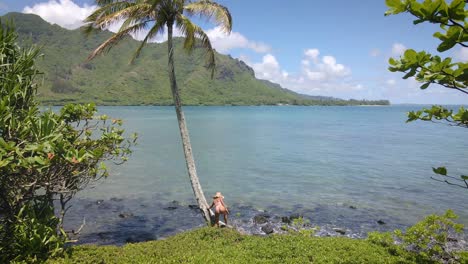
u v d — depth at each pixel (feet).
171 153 141.18
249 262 34.63
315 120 401.70
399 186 87.66
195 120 367.25
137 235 54.54
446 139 203.51
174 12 50.34
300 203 73.10
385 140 195.42
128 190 82.48
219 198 53.72
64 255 33.68
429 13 9.52
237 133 231.91
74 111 40.09
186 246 39.68
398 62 11.68
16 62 33.83
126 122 306.35
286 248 38.73
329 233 56.54
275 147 161.89
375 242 42.22
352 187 86.53
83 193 78.69
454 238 53.21
